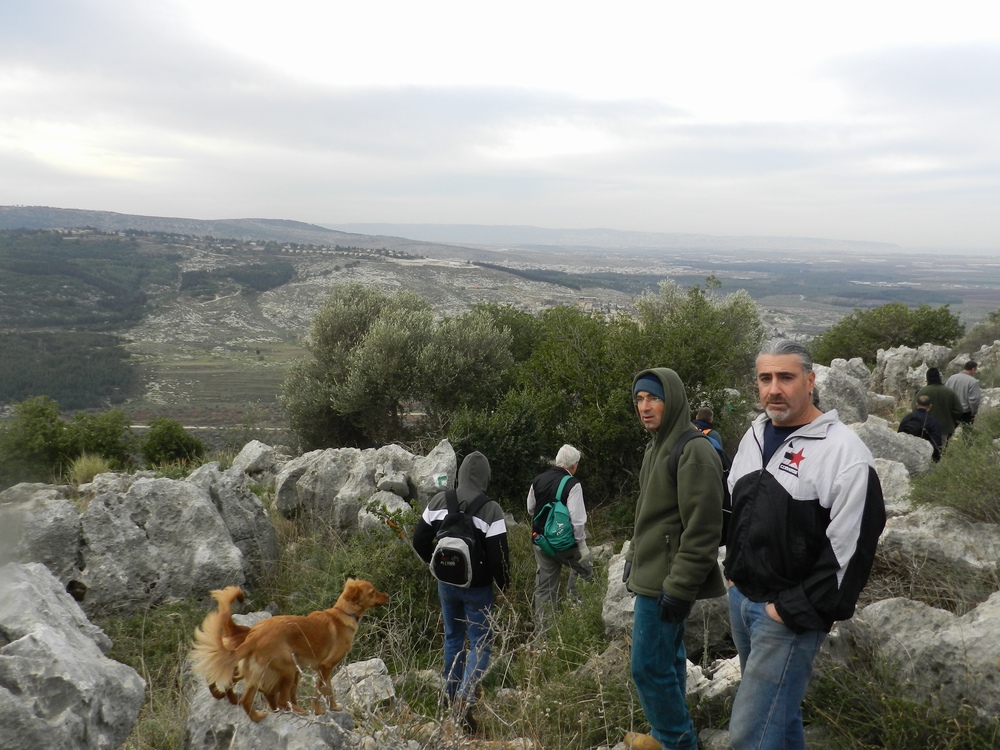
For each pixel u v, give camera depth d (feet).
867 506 8.84
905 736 10.29
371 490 28.81
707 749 11.93
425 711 14.06
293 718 10.81
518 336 63.00
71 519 19.48
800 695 9.24
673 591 10.53
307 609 20.17
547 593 20.84
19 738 8.48
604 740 13.14
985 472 16.14
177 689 15.05
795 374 9.57
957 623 11.68
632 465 35.83
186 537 20.44
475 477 16.56
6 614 10.78
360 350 53.52
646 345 36.99
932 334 88.07
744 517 9.70
